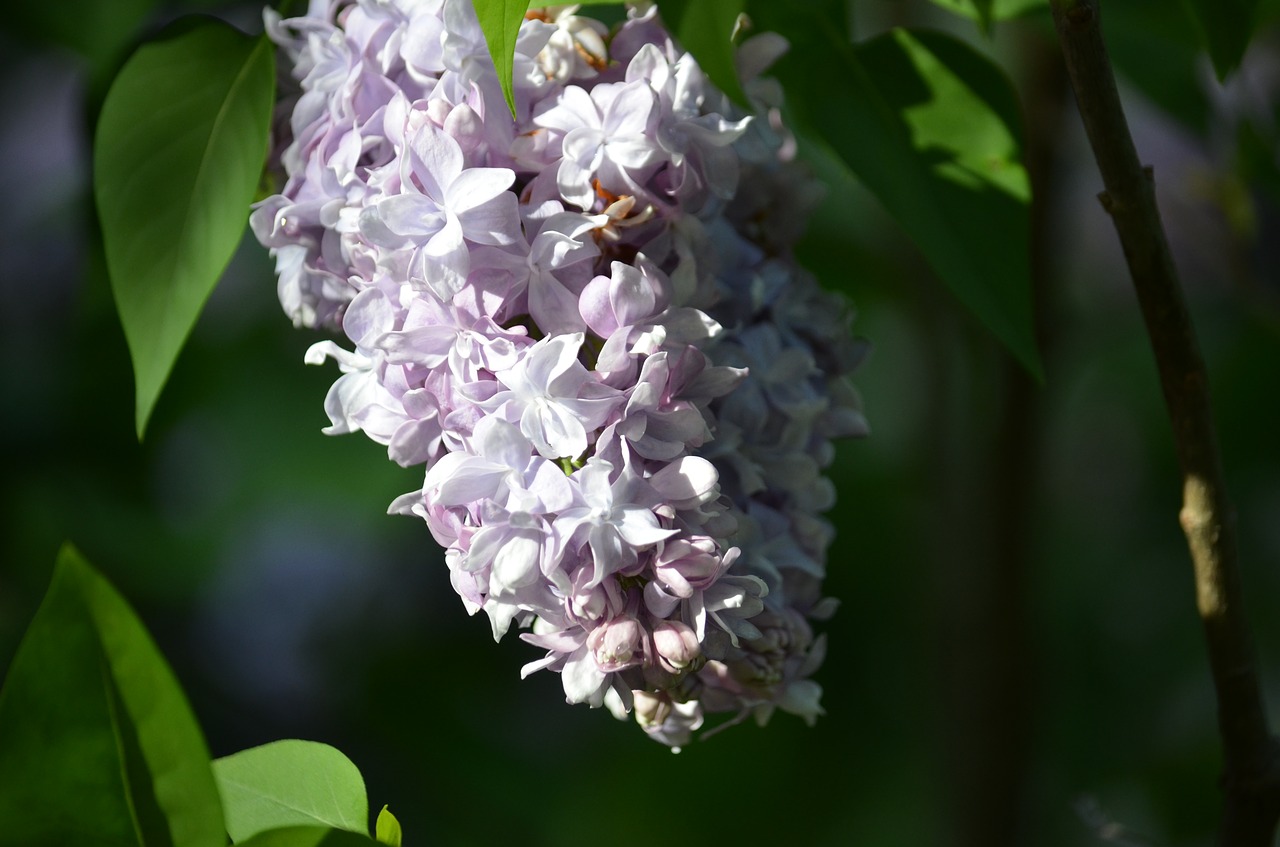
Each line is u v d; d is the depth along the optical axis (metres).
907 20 0.99
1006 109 0.68
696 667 0.61
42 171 1.25
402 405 0.63
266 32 0.68
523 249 0.62
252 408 1.26
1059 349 0.95
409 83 0.64
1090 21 0.63
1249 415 1.21
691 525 0.62
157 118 0.67
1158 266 0.65
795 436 0.65
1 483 1.12
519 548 0.61
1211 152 0.87
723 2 0.63
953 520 1.04
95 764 0.60
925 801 1.25
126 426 1.13
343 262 0.65
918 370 1.19
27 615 1.16
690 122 0.63
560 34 0.63
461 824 1.30
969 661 1.00
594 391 0.61
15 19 0.97
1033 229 0.88
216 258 0.67
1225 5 0.69
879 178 0.67
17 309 1.17
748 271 0.65
